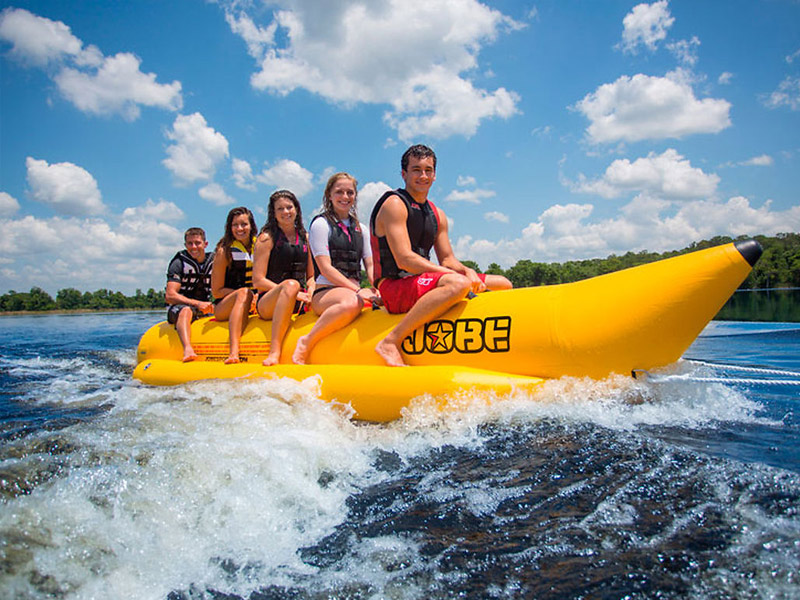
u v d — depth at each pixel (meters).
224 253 4.81
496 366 3.08
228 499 1.98
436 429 2.72
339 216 4.17
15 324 16.23
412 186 3.64
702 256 2.72
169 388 3.71
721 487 1.86
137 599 1.50
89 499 1.87
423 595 1.46
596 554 1.56
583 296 2.97
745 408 2.76
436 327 3.29
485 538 1.71
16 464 2.11
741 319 8.64
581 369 2.89
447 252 3.88
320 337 3.78
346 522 1.90
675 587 1.39
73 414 3.41
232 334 4.28
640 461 2.12
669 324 2.75
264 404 3.03
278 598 1.49
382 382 3.03
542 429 2.54
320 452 2.45
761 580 1.38
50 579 1.50
